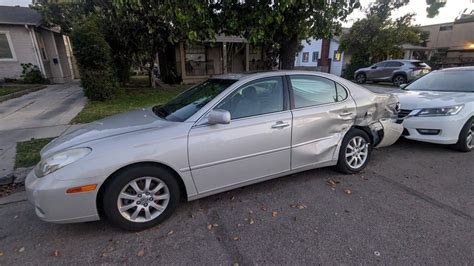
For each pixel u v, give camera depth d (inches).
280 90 121.1
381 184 129.9
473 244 85.9
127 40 440.5
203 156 101.5
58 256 84.2
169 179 98.6
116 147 89.9
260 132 111.1
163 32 429.1
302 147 123.3
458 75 201.9
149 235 94.4
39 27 590.9
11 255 84.6
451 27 952.9
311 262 80.0
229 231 95.7
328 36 210.5
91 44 342.0
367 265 78.2
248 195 120.7
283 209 109.3
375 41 735.7
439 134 165.0
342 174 141.0
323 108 127.3
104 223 101.6
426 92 195.2
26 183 90.6
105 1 343.6
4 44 558.3
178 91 487.2
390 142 156.2
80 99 377.1
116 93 395.9
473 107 166.1
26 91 444.8
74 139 99.3
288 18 190.7
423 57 1024.9
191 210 109.0
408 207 108.8
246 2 180.7
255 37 184.5
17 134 208.5
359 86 145.0
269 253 84.2
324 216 103.7
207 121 103.4
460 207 108.0
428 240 88.4
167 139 95.8
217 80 130.1
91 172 85.8
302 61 1177.4
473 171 142.9
